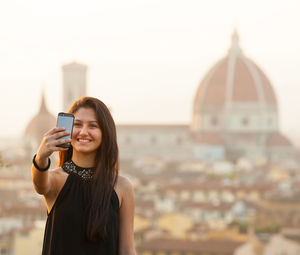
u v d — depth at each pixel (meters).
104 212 6.19
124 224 6.58
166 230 82.38
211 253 62.03
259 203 110.44
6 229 66.50
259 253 60.38
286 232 76.25
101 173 6.34
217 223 85.56
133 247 6.61
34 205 81.75
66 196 6.27
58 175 6.36
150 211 97.31
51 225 6.28
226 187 135.62
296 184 141.38
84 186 6.33
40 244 56.97
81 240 6.16
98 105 6.50
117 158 6.53
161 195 132.12
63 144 6.04
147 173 192.88
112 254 6.27
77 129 6.41
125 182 6.61
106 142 6.43
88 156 6.46
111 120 6.54
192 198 136.25
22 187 105.75
